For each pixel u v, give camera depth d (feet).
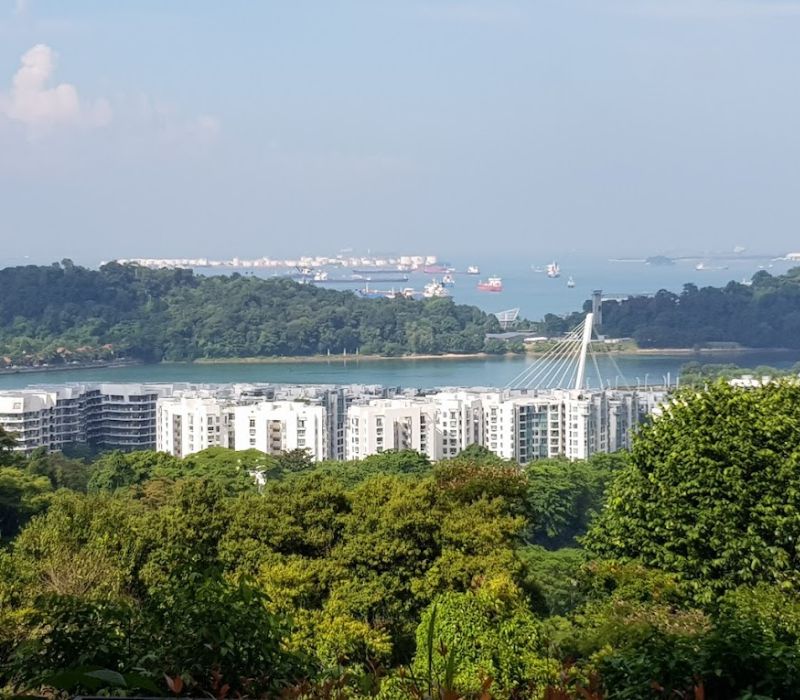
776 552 79.41
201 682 36.58
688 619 70.85
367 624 95.09
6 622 51.34
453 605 67.67
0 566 79.92
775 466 82.07
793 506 80.18
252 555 101.71
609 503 90.07
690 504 83.15
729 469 81.51
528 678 62.34
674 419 88.38
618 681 39.70
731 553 79.82
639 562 84.38
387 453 279.90
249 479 241.76
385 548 100.89
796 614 64.08
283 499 108.06
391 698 35.50
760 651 39.04
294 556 102.17
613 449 433.89
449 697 25.67
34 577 84.38
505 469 126.21
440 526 104.83
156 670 35.76
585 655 67.56
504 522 107.96
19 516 182.50
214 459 270.67
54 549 95.55
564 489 243.40
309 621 90.58
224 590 39.70
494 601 69.21
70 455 473.26
